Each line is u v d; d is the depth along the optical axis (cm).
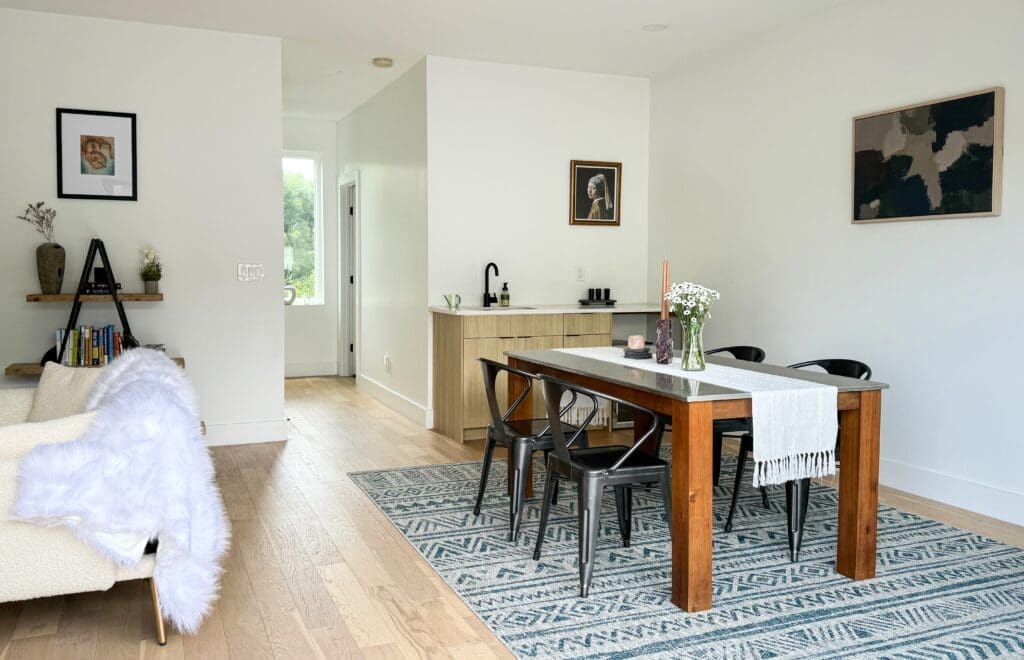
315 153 840
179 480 242
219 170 516
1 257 475
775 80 507
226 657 245
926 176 406
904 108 415
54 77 478
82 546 237
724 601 287
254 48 519
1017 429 372
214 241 518
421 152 581
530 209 604
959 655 246
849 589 297
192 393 296
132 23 492
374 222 710
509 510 389
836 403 295
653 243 636
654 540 352
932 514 388
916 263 417
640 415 404
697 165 583
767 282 518
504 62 586
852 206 450
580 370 339
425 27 500
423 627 266
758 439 279
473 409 542
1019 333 369
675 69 601
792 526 327
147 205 502
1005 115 371
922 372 416
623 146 632
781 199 505
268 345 538
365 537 355
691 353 339
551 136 607
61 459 222
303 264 860
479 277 592
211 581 260
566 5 457
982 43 381
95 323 494
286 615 275
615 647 252
